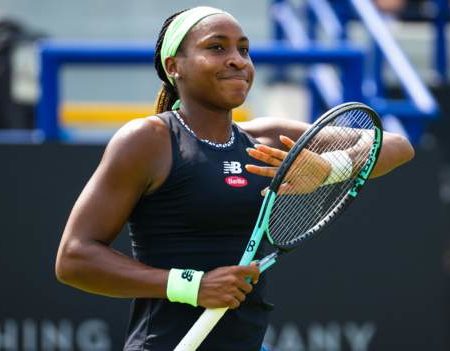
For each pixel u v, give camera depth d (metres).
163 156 10.62
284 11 28.72
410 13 28.56
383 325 20.27
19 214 19.78
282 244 11.20
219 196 10.64
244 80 10.88
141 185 10.59
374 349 20.22
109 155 10.59
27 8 33.66
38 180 19.77
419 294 20.31
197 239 10.74
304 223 11.66
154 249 10.82
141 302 11.08
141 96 33.12
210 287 10.32
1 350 19.88
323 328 20.12
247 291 10.43
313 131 10.68
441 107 26.44
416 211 20.34
